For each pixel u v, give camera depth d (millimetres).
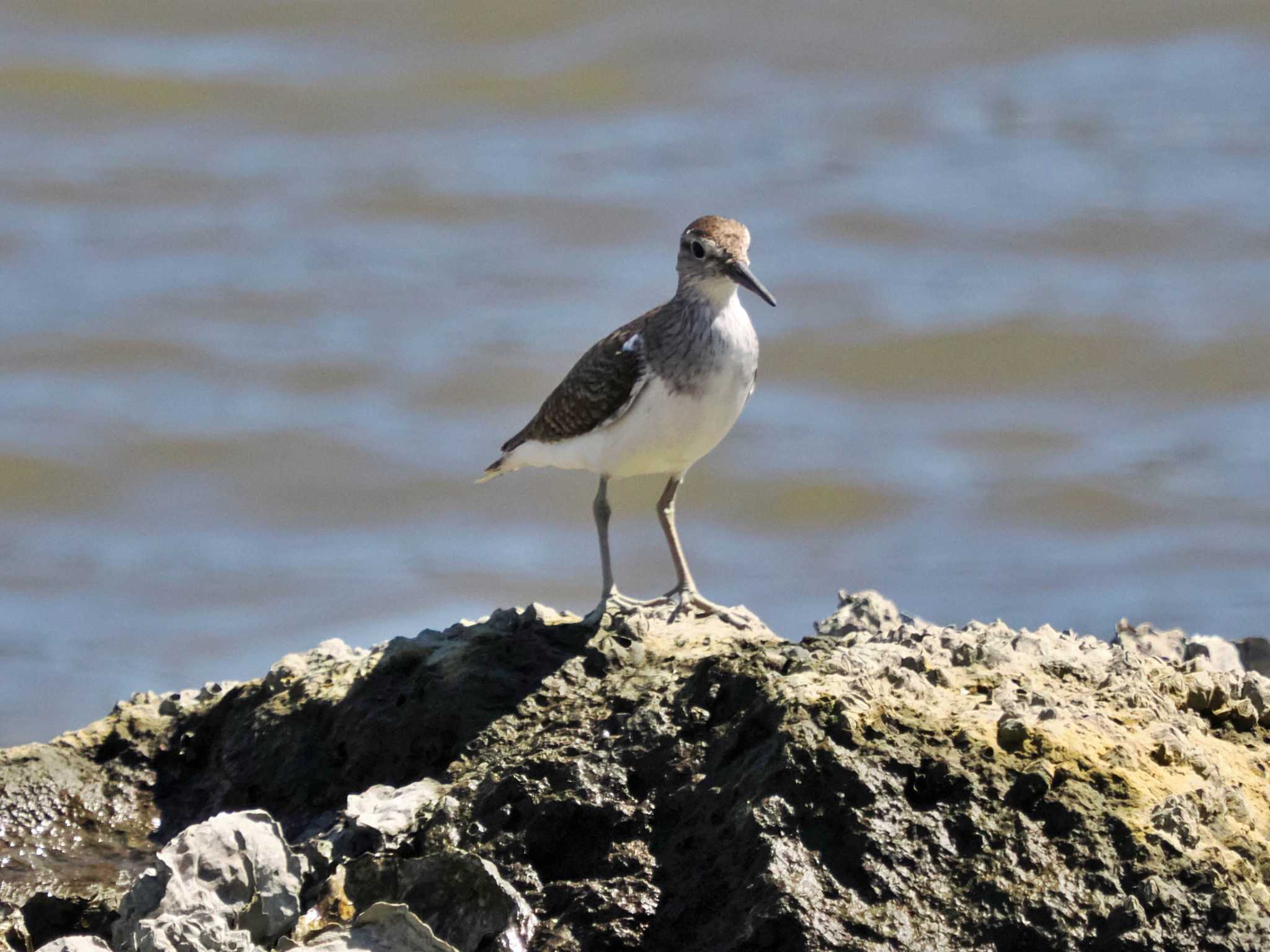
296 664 13828
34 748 13523
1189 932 9547
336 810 12359
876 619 13945
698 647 12773
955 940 9664
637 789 10977
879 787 10172
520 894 10492
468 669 12625
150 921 10453
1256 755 11484
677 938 10125
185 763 13523
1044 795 10203
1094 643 12555
